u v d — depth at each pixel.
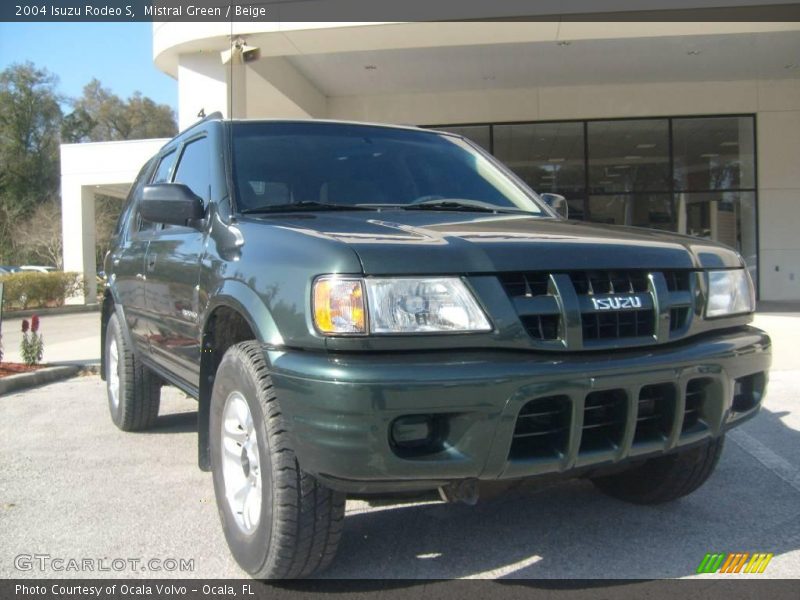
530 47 13.85
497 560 3.22
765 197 17.34
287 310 2.68
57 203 57.62
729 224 17.48
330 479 2.54
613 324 2.79
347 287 2.53
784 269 17.39
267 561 2.81
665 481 3.66
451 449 2.53
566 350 2.66
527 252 2.73
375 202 3.84
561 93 17.20
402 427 2.50
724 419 3.08
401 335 2.51
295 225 3.08
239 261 3.12
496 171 4.59
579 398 2.62
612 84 17.05
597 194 17.42
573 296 2.69
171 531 3.65
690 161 17.38
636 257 2.92
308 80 16.03
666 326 2.90
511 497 3.64
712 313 3.13
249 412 2.94
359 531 3.55
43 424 6.12
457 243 2.71
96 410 6.72
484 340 2.56
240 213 3.52
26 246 51.22
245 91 13.04
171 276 4.04
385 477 2.46
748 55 14.80
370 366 2.45
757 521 3.65
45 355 10.91
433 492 2.88
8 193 59.59
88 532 3.64
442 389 2.44
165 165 4.99
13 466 4.80
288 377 2.59
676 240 3.26
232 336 3.47
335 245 2.65
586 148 17.36
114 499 4.14
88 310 25.14
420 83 16.48
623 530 3.55
